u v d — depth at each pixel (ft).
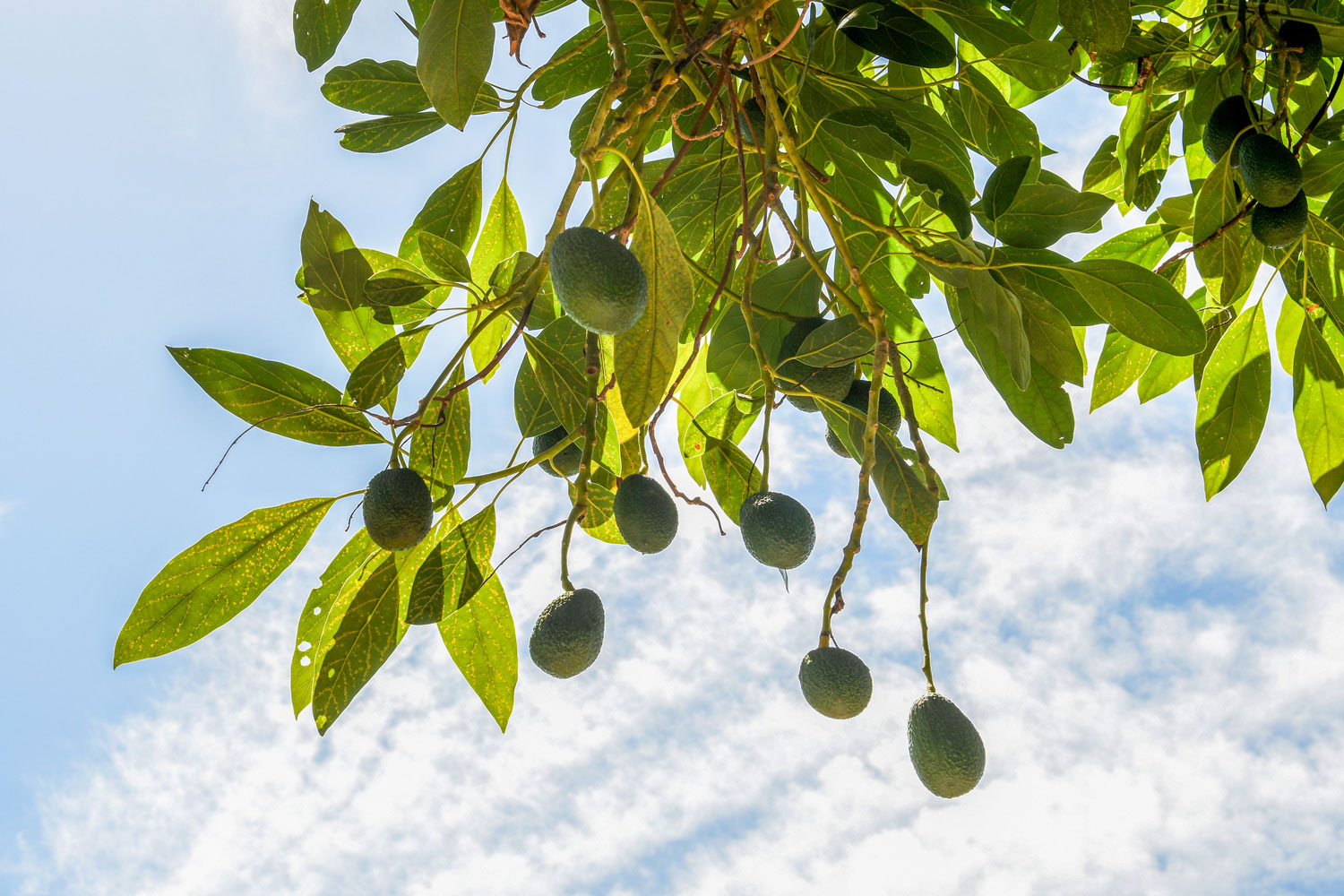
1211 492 7.88
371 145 7.95
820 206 6.82
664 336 5.87
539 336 7.46
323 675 6.77
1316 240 7.51
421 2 7.60
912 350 8.05
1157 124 8.29
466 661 7.24
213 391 6.76
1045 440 7.41
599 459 7.38
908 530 6.80
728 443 7.52
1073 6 7.24
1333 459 7.74
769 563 6.65
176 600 6.81
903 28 7.21
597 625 6.58
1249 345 7.89
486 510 7.04
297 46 7.39
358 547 7.19
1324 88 8.02
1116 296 6.90
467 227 7.93
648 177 7.64
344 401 6.68
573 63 7.79
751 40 6.65
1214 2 8.00
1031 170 7.37
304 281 7.28
